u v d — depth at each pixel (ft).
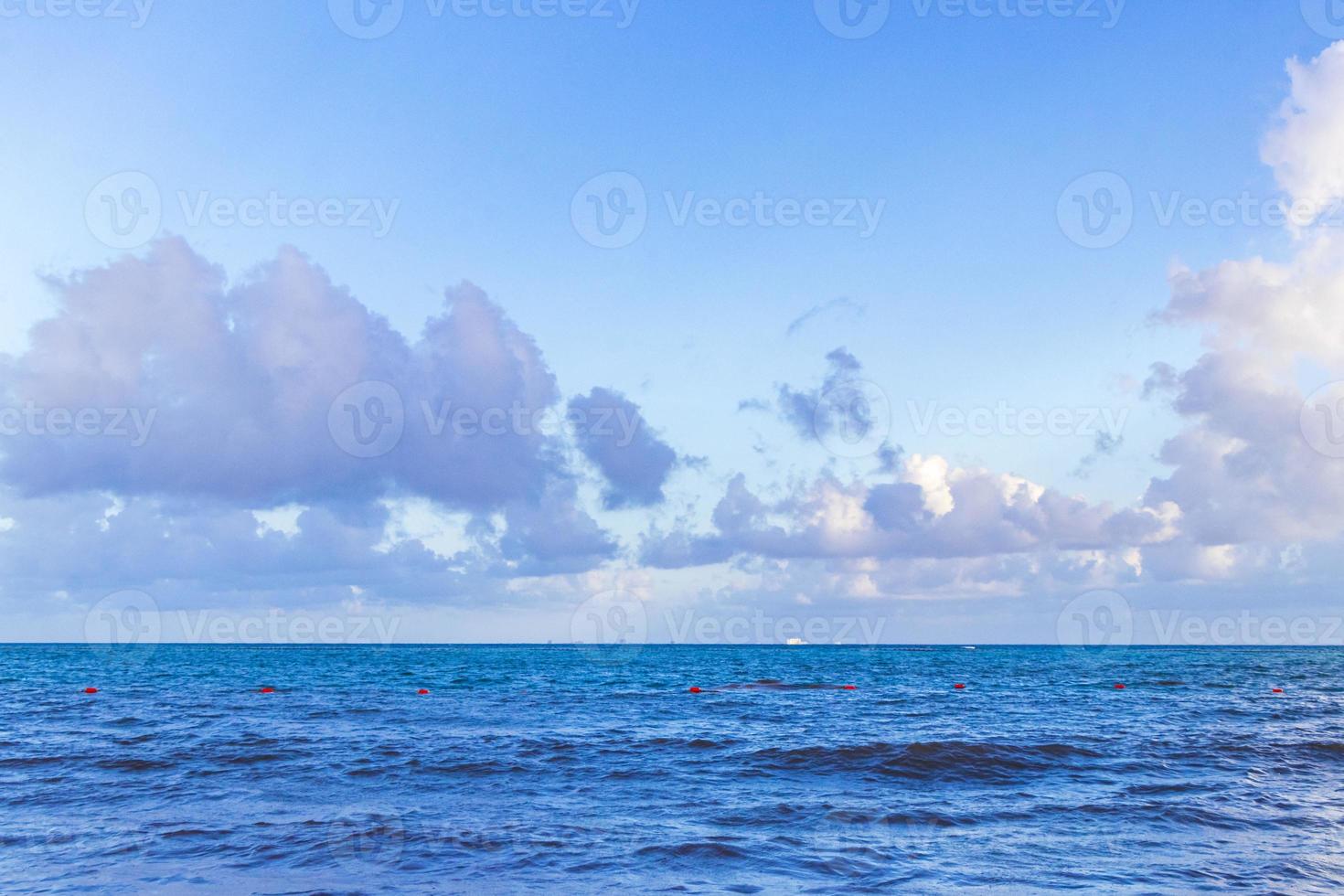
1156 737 77.87
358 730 86.02
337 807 48.55
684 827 43.55
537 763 64.18
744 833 42.34
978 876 34.78
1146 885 33.40
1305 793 52.60
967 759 63.98
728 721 96.17
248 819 45.29
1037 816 46.19
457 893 32.42
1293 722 92.68
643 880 34.30
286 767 62.18
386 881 34.04
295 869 35.78
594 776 59.06
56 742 74.84
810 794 52.95
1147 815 46.57
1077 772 60.44
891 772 60.44
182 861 37.01
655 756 67.87
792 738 79.15
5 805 48.98
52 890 32.99
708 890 32.89
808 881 34.01
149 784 55.47
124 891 32.76
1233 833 42.45
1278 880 34.01
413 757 66.95
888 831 42.88
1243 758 65.98
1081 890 32.76
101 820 45.11
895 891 32.60
